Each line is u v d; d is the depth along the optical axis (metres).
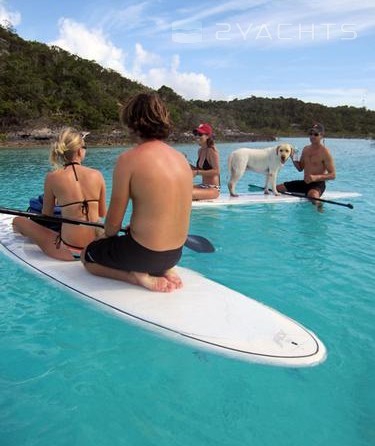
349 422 2.00
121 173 2.72
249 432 1.93
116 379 2.32
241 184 10.55
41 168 14.51
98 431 1.93
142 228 2.78
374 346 2.66
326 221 6.04
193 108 77.44
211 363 2.43
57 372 2.38
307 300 3.35
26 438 1.88
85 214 3.64
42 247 3.89
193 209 6.74
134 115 2.73
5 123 41.97
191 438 1.89
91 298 2.99
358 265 4.16
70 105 50.81
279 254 4.50
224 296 3.05
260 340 2.51
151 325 2.68
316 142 7.30
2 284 3.42
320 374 2.36
